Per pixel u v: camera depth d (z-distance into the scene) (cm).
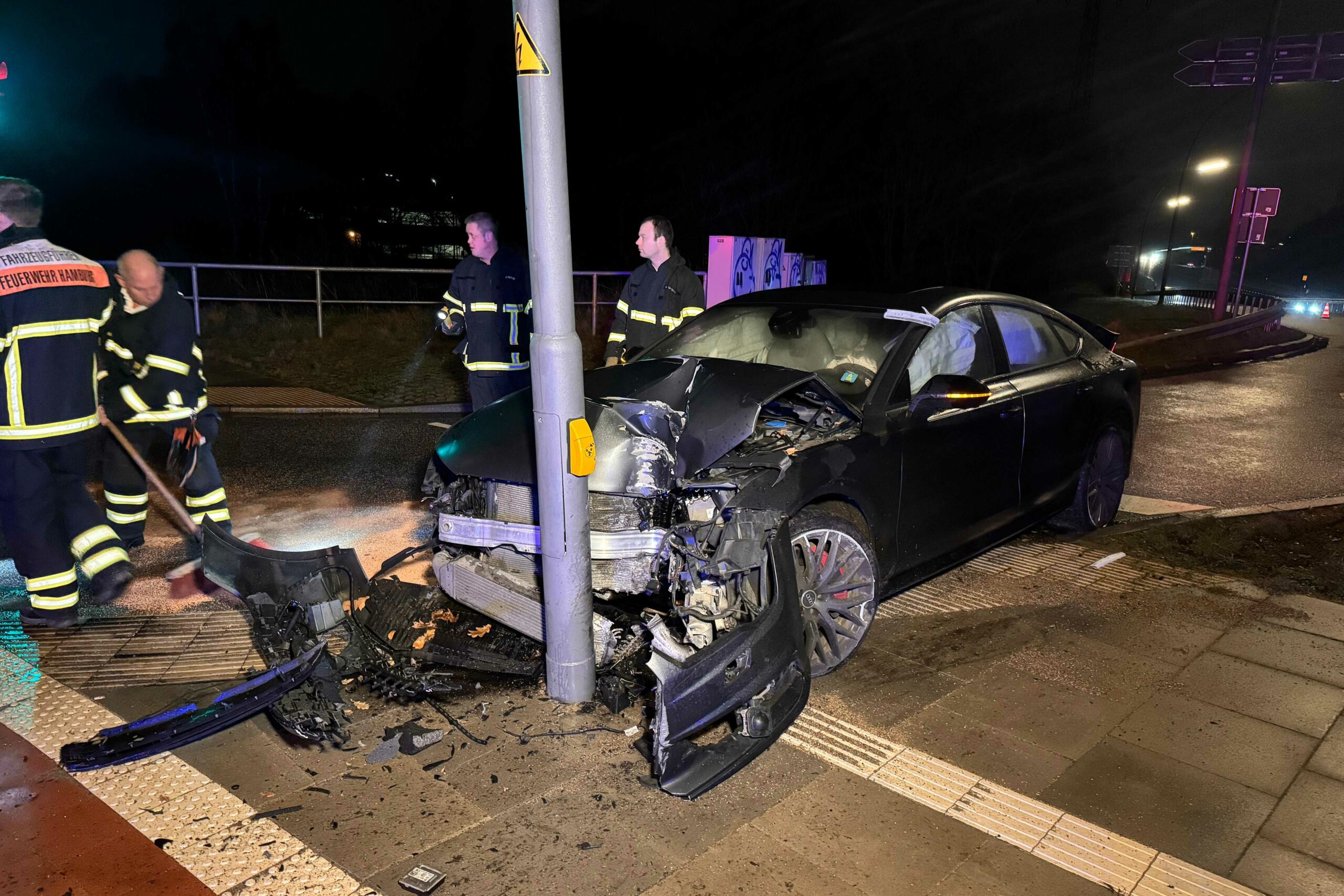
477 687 360
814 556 361
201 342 1250
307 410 905
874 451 385
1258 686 376
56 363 390
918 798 297
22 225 391
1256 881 263
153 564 486
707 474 353
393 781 300
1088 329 577
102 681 363
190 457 477
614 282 1780
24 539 394
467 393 1007
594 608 358
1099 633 424
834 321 449
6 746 316
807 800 294
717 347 468
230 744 321
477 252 589
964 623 433
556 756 315
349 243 2720
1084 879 261
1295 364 1625
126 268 431
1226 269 2170
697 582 327
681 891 252
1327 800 301
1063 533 568
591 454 314
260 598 357
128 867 257
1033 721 346
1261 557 530
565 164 293
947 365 443
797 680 326
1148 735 338
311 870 257
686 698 286
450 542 376
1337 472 764
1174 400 1156
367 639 369
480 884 253
